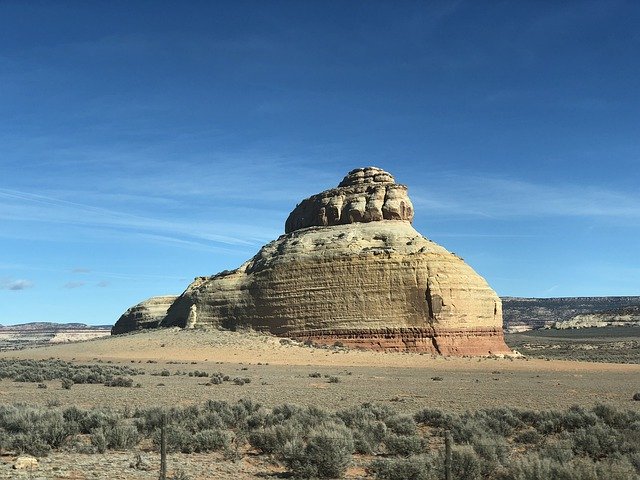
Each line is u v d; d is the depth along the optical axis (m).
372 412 28.05
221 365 74.00
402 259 94.75
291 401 35.38
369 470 17.25
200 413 26.80
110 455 18.94
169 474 16.20
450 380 55.16
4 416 22.52
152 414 24.55
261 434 20.02
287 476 16.69
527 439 22.92
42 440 19.59
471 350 92.81
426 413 28.16
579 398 39.44
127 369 64.12
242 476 16.52
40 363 74.88
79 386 46.62
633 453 18.52
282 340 93.19
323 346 90.44
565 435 23.34
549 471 14.22
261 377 56.72
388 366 74.12
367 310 93.19
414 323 91.81
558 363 83.56
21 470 16.03
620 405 35.28
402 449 20.02
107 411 27.08
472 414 28.09
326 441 16.94
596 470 13.88
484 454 17.62
